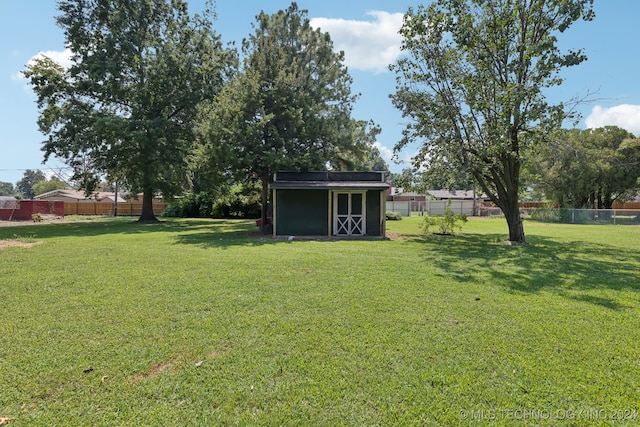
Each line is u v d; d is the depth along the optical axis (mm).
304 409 2418
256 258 8398
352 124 18156
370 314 4320
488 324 4020
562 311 4516
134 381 2764
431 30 12625
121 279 6113
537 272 7020
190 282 5910
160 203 38219
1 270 6863
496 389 2666
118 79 20703
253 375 2852
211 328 3838
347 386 2697
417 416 2352
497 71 12039
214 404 2477
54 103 20906
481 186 13508
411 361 3098
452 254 9391
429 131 12914
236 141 15359
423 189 13672
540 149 13430
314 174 15023
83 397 2553
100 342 3471
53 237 13359
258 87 15656
